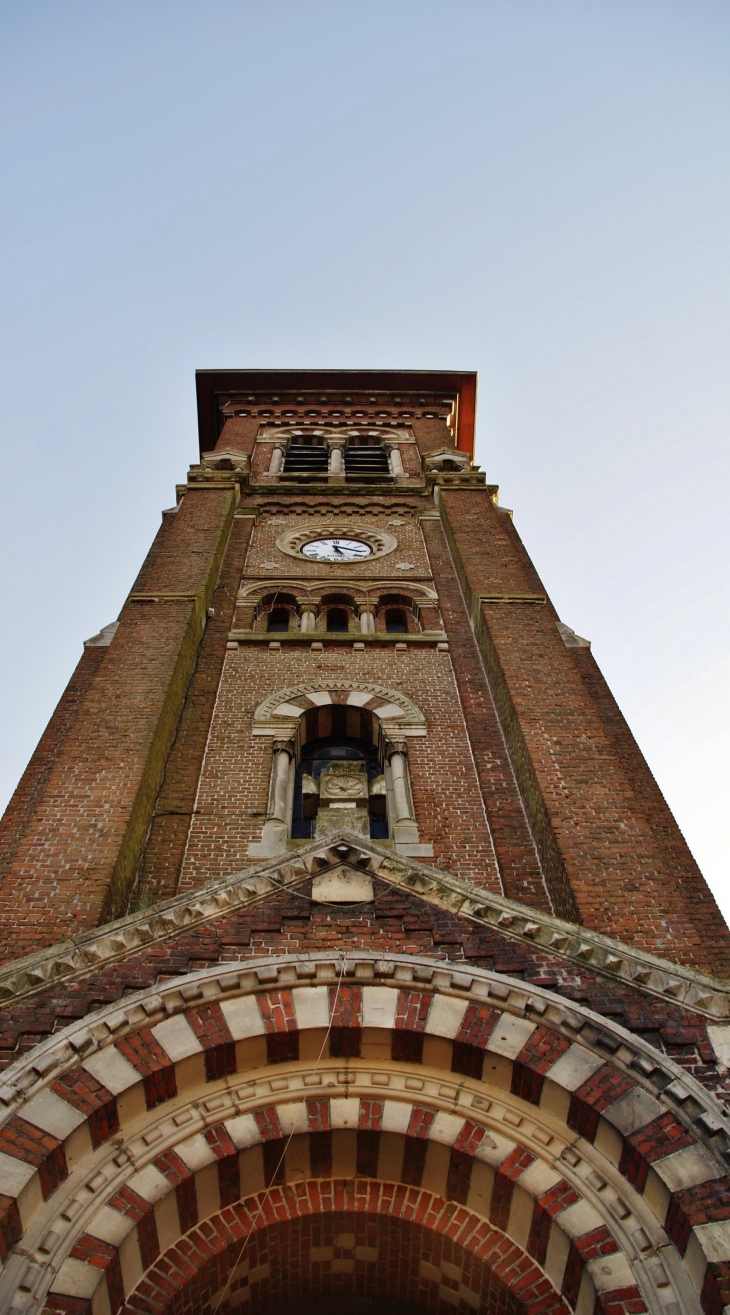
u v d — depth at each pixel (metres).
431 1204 9.77
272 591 24.42
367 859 12.07
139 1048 9.81
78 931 11.80
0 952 11.48
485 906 11.50
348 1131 9.79
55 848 13.20
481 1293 9.61
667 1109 9.16
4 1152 8.66
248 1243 9.62
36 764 16.98
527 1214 9.30
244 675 20.19
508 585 22.69
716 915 13.58
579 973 10.76
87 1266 8.52
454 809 16.05
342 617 24.34
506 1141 9.60
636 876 12.92
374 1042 10.15
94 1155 9.24
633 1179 8.95
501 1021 10.15
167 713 17.23
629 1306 8.23
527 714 16.84
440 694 19.58
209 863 14.75
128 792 14.43
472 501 28.97
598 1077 9.55
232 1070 10.04
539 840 14.73
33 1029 9.96
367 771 18.14
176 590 22.03
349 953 10.80
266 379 43.19
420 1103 9.95
